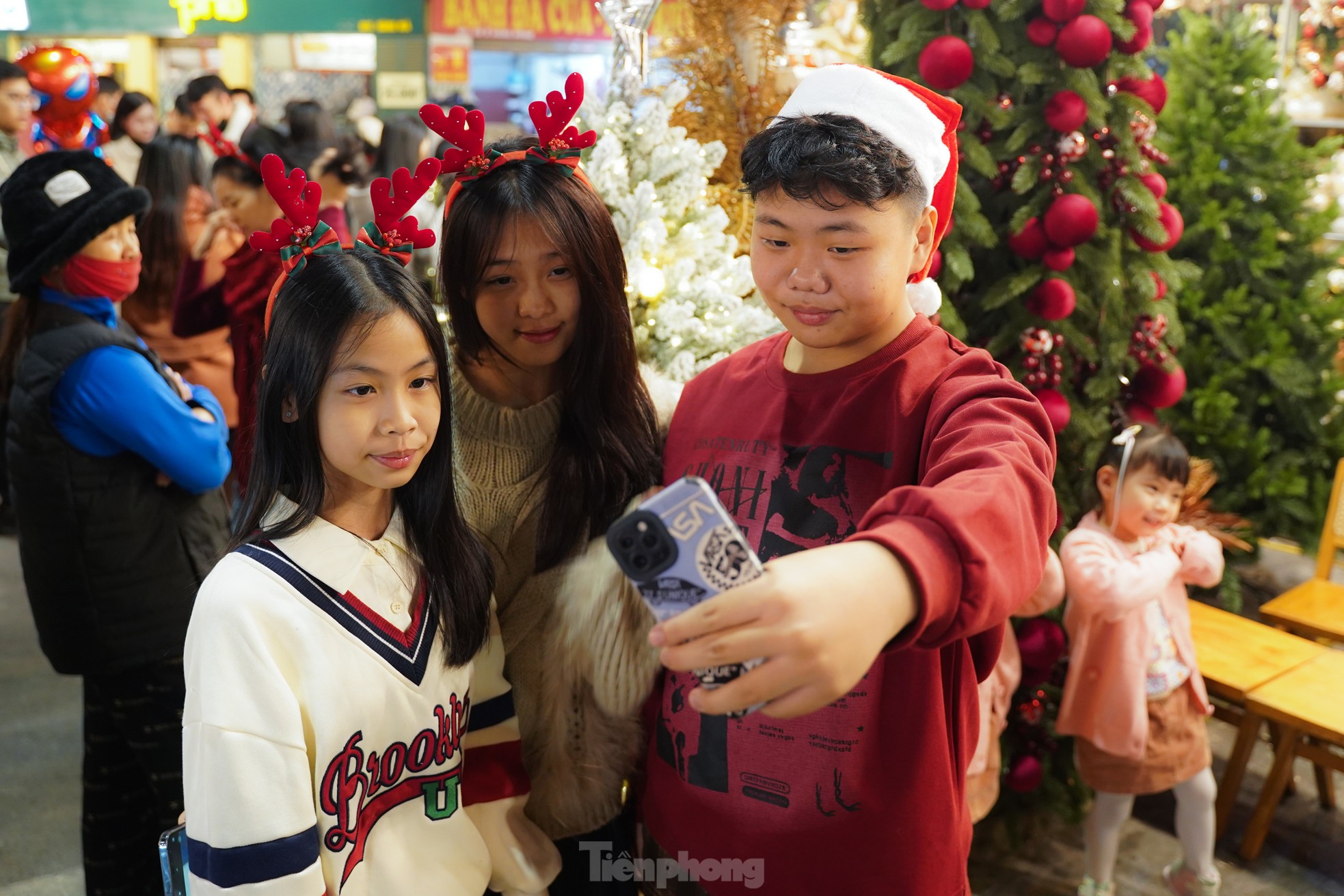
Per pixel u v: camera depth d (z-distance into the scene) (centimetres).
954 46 172
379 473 91
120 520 167
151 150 290
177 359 300
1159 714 196
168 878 103
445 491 101
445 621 100
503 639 117
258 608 88
